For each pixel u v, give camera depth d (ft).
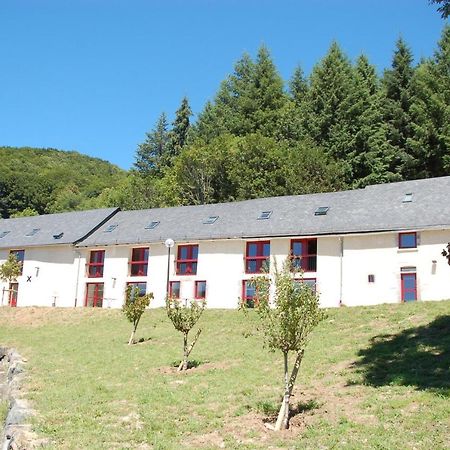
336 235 98.12
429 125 145.07
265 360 59.11
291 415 40.27
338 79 164.86
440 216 92.22
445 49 163.43
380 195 106.42
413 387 43.01
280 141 168.14
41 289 127.65
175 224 120.16
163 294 112.57
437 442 32.42
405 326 66.28
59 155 408.05
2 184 285.43
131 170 242.17
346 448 32.65
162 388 50.57
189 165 173.17
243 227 109.50
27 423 41.45
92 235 127.44
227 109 197.57
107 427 40.06
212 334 78.23
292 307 39.27
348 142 154.20
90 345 78.38
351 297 95.50
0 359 79.25
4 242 135.74
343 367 52.70
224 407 43.47
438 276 89.25
